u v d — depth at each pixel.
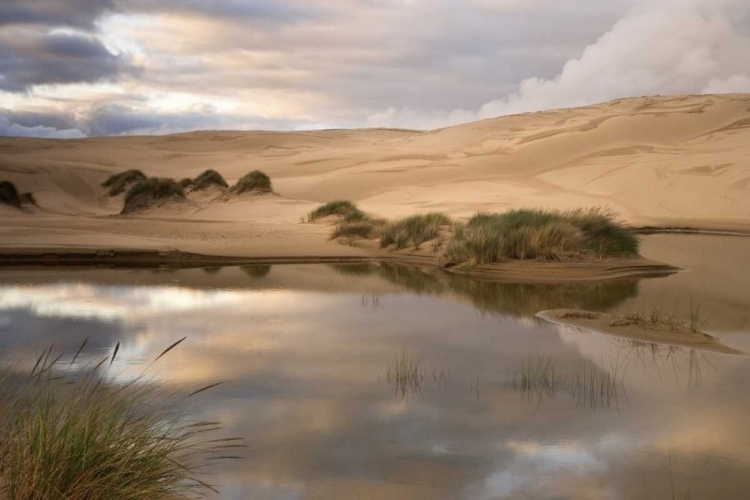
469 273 15.47
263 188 35.72
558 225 17.08
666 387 6.58
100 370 6.95
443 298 12.00
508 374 7.02
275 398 6.14
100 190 38.56
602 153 53.72
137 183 33.00
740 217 34.19
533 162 52.88
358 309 10.80
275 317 10.03
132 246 17.58
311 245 19.83
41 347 7.96
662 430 5.43
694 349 8.17
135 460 4.07
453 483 4.47
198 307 10.80
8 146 76.12
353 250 19.56
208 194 36.00
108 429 4.10
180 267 16.30
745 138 55.97
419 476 4.57
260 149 84.62
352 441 5.15
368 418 5.65
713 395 6.32
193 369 7.09
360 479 4.51
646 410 5.90
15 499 3.49
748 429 5.44
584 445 5.11
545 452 4.98
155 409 5.76
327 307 10.97
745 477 4.57
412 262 18.06
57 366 7.09
